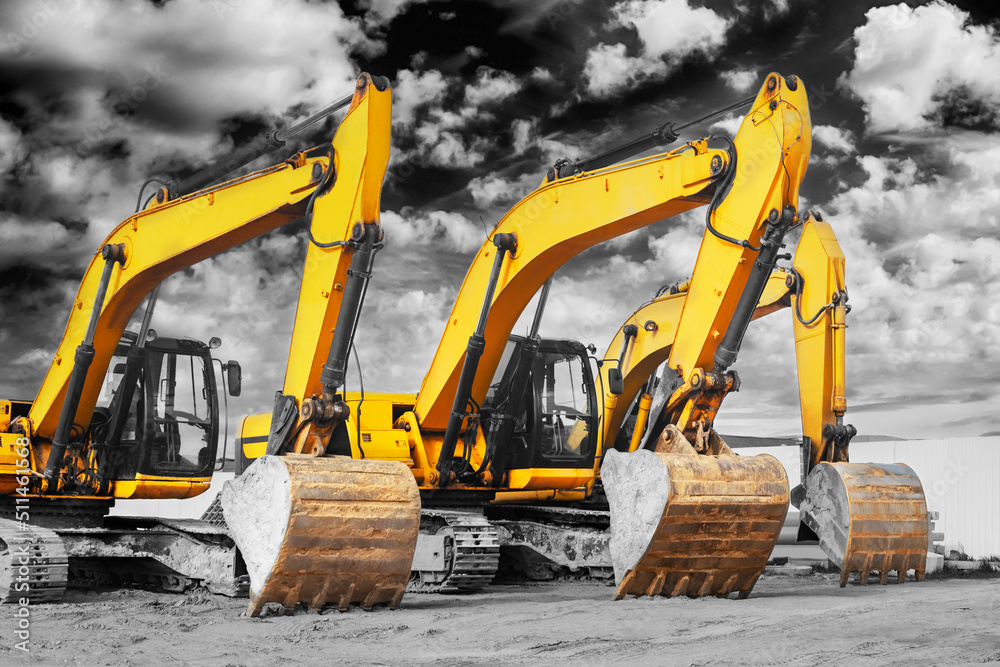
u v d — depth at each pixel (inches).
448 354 527.8
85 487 515.2
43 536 441.1
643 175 437.7
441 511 501.0
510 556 577.0
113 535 484.7
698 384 412.8
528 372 528.1
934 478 793.6
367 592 392.2
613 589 496.1
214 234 455.8
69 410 498.6
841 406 544.1
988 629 323.3
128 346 544.7
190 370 533.0
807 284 564.4
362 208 407.8
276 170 437.4
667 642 304.8
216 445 531.2
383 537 387.9
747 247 399.5
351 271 406.3
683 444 412.8
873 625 333.1
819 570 589.3
